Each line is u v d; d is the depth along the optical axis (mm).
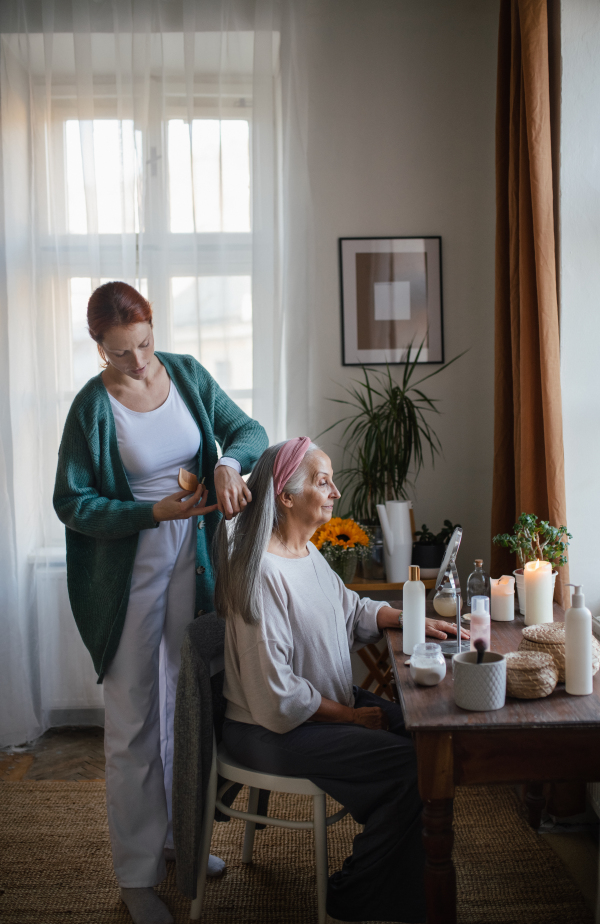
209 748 1722
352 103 3014
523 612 2014
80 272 2902
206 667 1737
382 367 3064
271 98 2848
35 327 2891
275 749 1645
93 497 1858
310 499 1767
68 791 2521
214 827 2287
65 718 3037
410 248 3033
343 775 1598
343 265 3033
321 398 3076
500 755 1381
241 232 2906
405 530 2631
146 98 2859
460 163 3021
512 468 2562
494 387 2836
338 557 2547
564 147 2242
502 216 2580
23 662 2904
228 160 2891
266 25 2826
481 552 3100
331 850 2145
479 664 1415
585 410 2273
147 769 1908
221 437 2146
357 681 3039
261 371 2904
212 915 1865
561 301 2262
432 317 3053
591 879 1968
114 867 1907
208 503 2014
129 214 2867
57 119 2885
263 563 1684
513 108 2389
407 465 2857
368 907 1564
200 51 2871
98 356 2918
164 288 2896
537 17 2168
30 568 2951
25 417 2934
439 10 2992
